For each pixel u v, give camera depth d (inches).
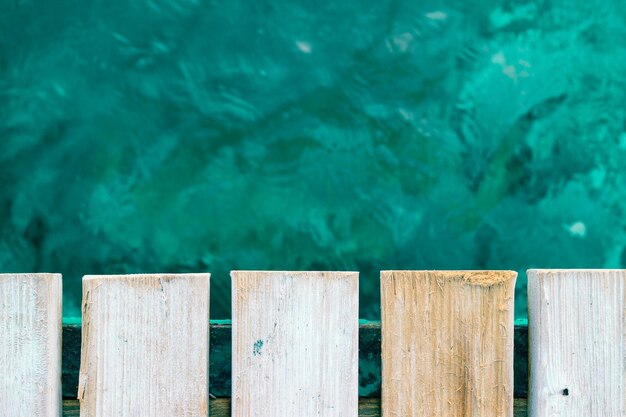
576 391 43.8
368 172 85.1
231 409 44.0
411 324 44.0
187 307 43.8
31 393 43.4
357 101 86.8
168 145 85.3
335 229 83.7
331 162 85.3
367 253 82.9
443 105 86.7
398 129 86.1
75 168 84.1
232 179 84.6
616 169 84.6
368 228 83.6
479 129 86.0
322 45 87.9
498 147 85.5
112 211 83.1
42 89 85.9
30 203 82.8
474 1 88.6
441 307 44.0
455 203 84.1
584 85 86.9
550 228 83.4
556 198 84.0
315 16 88.4
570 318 43.9
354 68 87.5
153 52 87.4
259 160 85.4
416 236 83.0
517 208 83.7
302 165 85.2
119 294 43.6
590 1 88.3
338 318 43.7
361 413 44.9
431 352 43.9
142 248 82.3
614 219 83.4
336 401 43.7
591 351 43.8
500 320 43.9
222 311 81.8
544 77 87.2
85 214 83.0
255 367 43.6
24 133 84.7
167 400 43.6
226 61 87.4
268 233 83.3
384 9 88.6
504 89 86.9
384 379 44.0
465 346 43.9
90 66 86.7
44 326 43.5
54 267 81.4
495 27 88.4
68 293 81.0
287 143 85.8
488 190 84.4
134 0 88.3
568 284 43.9
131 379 43.6
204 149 85.4
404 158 85.3
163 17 88.0
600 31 87.7
